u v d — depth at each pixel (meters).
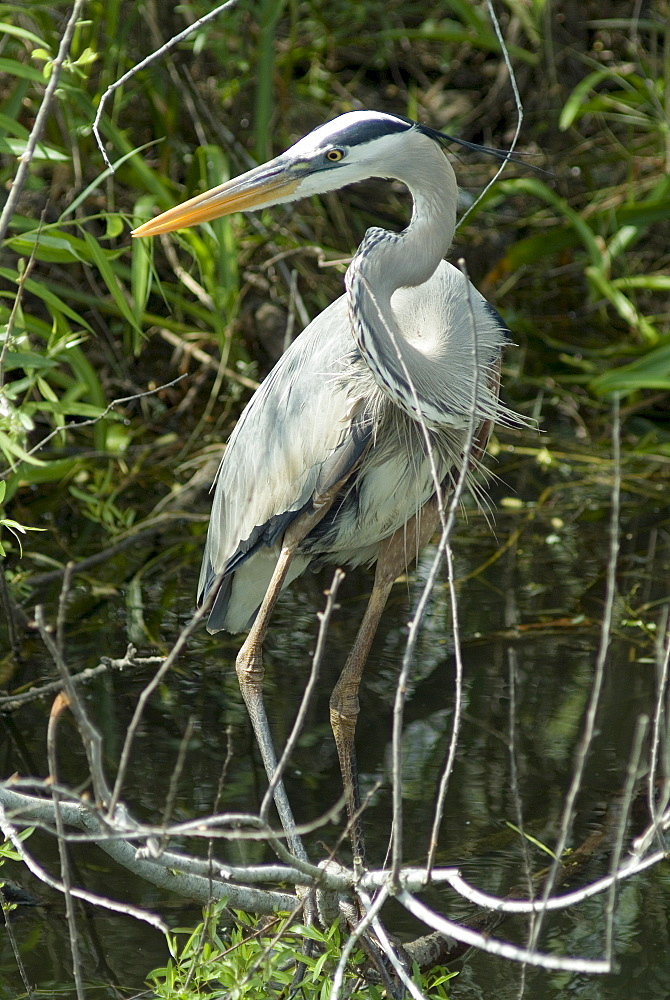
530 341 14.23
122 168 11.96
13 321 7.99
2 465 9.73
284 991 5.53
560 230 13.63
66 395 10.52
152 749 8.02
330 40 14.71
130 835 4.41
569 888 6.73
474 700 8.55
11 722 8.30
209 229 10.02
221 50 12.63
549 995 6.00
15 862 7.00
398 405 6.66
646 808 7.35
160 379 13.26
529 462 12.45
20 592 9.95
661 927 6.44
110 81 11.65
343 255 12.84
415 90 16.12
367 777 7.76
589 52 16.48
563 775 7.71
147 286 9.90
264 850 7.17
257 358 13.50
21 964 6.16
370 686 8.74
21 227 9.78
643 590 10.05
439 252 6.63
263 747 7.10
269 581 8.20
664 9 15.88
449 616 9.69
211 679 8.92
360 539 7.75
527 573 10.35
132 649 5.53
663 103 14.50
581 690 8.63
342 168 6.61
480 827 7.24
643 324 13.19
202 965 5.36
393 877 4.83
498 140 16.62
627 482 12.00
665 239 15.44
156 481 11.88
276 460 7.46
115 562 10.62
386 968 6.00
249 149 14.12
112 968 6.14
